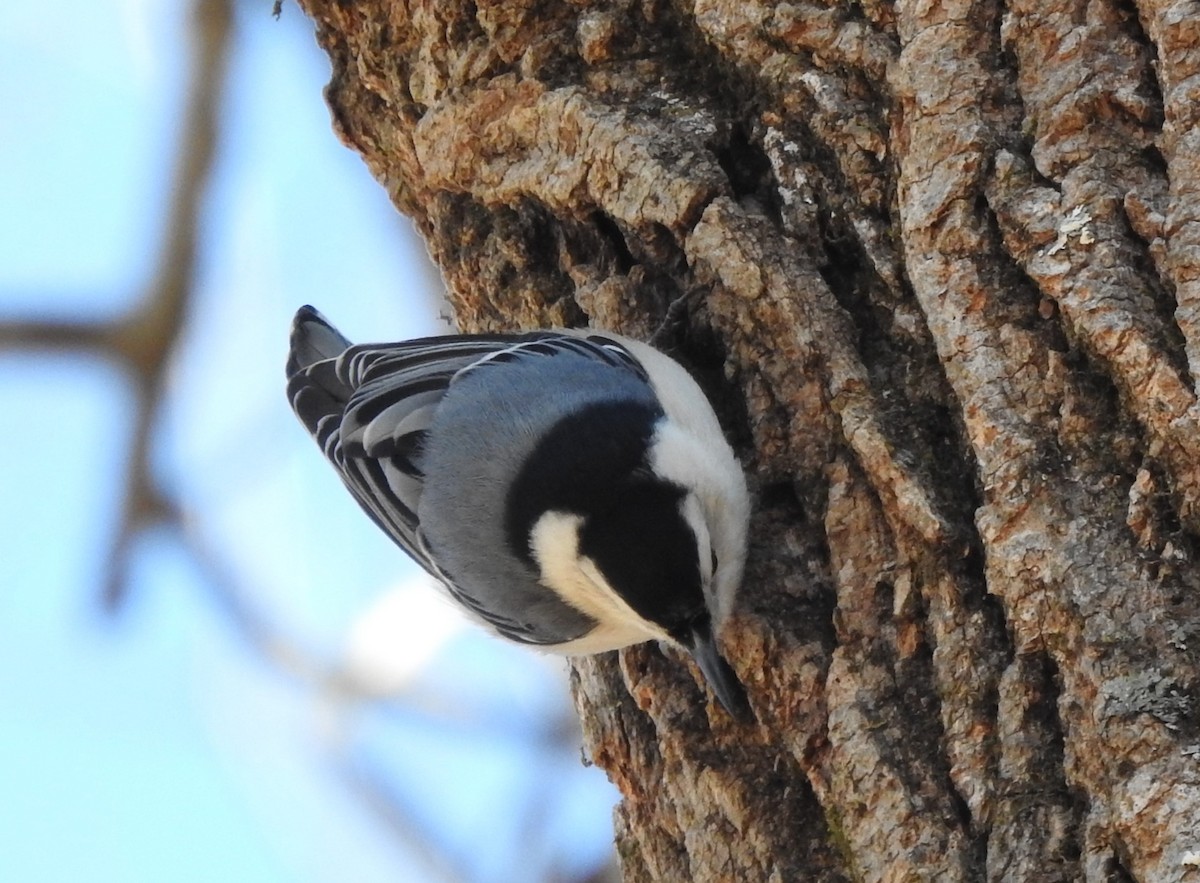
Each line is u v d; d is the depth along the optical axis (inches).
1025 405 149.6
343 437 152.9
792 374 151.0
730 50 151.5
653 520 150.9
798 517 151.3
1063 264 149.5
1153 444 149.0
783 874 150.0
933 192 150.1
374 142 154.2
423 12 152.9
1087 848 148.4
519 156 152.6
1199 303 148.9
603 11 152.3
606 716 152.0
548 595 151.6
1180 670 148.5
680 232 151.6
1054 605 149.0
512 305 153.3
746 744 150.7
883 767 149.6
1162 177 149.6
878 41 150.9
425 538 152.4
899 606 150.0
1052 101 149.9
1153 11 149.6
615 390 151.7
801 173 151.1
